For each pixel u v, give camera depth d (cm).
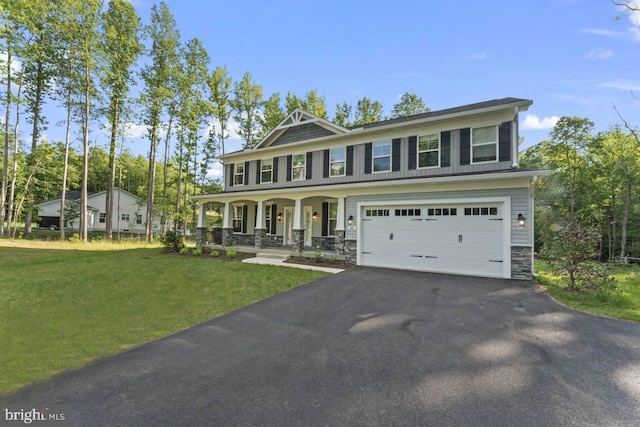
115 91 1955
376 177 1264
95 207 3306
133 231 3328
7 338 431
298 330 466
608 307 577
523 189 836
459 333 446
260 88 2533
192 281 820
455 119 1084
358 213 1093
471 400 276
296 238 1234
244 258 1238
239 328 477
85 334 450
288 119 1592
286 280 827
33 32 1614
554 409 263
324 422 244
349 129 1390
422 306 588
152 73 2030
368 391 291
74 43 1708
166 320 518
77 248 1573
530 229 822
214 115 2348
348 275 895
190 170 2428
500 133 1008
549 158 2352
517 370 335
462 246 911
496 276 857
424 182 948
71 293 689
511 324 484
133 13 1891
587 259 724
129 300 641
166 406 266
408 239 999
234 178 1789
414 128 1180
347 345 405
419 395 284
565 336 434
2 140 2038
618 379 315
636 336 434
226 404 269
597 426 241
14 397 283
